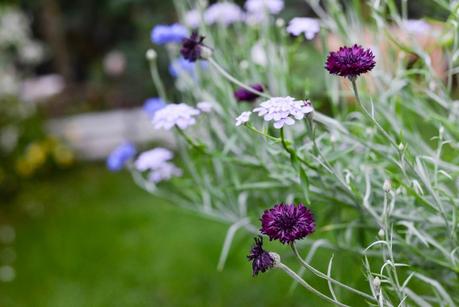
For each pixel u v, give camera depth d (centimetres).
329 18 101
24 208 221
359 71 63
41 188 236
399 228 86
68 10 360
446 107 85
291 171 82
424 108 90
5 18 258
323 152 79
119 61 301
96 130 272
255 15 107
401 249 80
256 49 114
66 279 163
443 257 80
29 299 156
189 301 144
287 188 89
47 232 196
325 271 120
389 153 82
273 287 141
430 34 94
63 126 274
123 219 196
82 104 319
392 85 87
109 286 156
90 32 366
